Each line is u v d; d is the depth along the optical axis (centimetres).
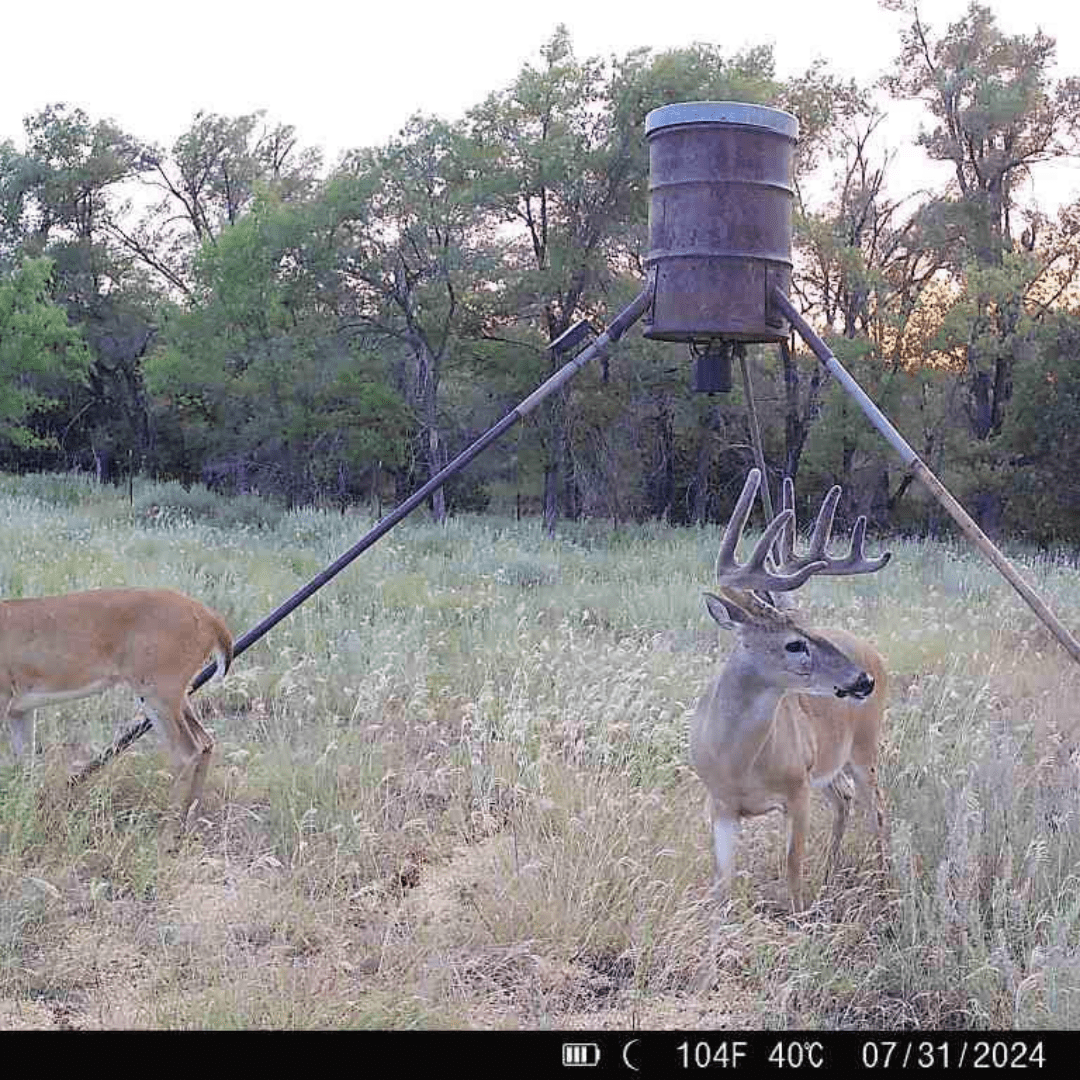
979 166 2819
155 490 2422
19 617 819
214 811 825
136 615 825
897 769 845
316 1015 649
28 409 2838
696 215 859
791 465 2603
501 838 783
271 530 1988
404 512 866
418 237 2308
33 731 850
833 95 2686
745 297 861
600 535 2114
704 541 1920
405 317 2417
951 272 2828
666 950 697
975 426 2784
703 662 1053
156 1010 653
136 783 840
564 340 882
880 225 2878
